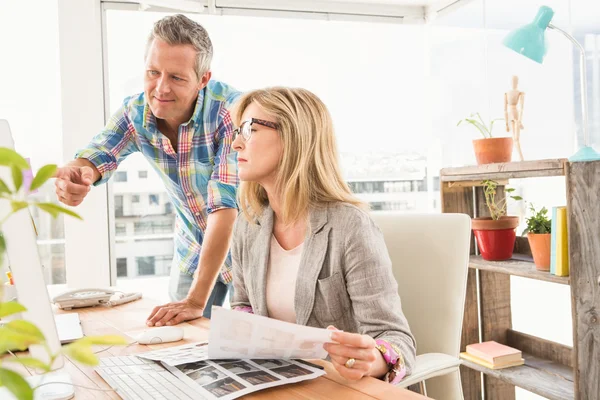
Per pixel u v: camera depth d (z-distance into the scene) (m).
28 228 0.87
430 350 1.39
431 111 4.09
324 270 1.21
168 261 3.58
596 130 2.97
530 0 3.31
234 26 3.69
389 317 1.11
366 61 3.99
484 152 2.60
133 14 3.48
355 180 3.97
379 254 1.16
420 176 4.13
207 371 0.94
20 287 0.86
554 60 3.17
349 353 0.87
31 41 3.26
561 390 2.15
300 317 1.23
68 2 3.24
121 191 3.47
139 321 1.46
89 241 3.27
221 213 1.67
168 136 1.86
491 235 2.53
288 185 1.23
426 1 3.99
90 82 3.29
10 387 0.31
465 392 2.61
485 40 3.64
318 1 3.86
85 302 1.69
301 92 1.28
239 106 1.29
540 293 3.14
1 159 0.36
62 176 1.57
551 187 3.16
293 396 0.84
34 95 3.27
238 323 0.89
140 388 0.88
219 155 1.78
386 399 0.82
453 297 1.39
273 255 1.31
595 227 1.97
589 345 2.00
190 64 1.68
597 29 2.93
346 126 3.94
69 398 0.86
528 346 2.61
